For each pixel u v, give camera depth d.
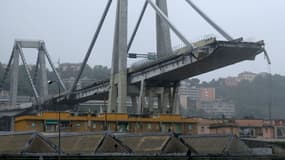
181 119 137.75
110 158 91.88
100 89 167.50
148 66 135.62
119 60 143.38
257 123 164.62
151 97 144.75
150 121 134.50
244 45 110.25
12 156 91.44
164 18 138.88
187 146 102.12
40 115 129.50
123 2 144.25
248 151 102.94
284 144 115.88
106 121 128.88
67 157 90.62
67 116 130.50
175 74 133.25
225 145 102.19
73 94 186.62
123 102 141.38
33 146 97.56
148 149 100.44
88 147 100.19
